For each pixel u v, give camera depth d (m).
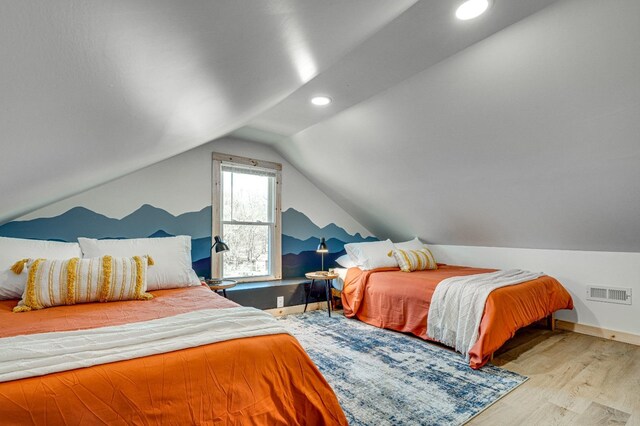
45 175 1.25
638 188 2.41
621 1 1.51
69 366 1.03
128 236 3.15
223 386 1.16
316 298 4.19
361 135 3.25
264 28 0.78
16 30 0.38
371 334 3.20
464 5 1.61
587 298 3.26
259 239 4.10
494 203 3.31
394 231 4.90
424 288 3.06
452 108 2.49
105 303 1.99
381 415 1.81
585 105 2.03
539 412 1.86
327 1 0.82
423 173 3.36
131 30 0.49
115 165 1.88
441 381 2.21
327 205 4.75
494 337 2.43
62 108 0.68
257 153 4.06
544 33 1.77
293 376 1.32
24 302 1.83
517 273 3.36
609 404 1.94
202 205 3.62
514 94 2.17
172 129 1.56
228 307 1.83
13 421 0.88
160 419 1.03
